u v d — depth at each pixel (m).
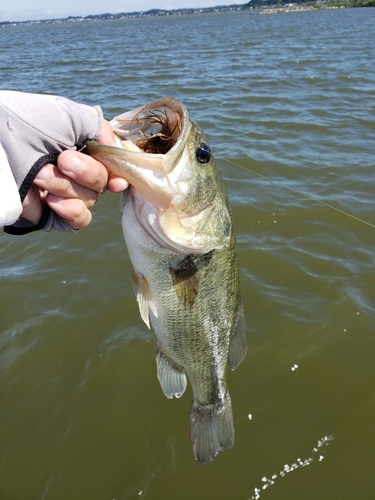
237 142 1.29
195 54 3.58
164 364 0.39
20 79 2.55
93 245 0.80
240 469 0.46
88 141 0.26
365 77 2.16
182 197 0.30
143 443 0.49
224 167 1.11
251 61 2.96
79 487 0.45
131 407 0.52
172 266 0.33
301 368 0.56
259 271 0.73
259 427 0.50
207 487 0.45
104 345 0.59
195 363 0.38
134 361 0.57
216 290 0.36
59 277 0.72
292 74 2.36
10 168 0.23
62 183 0.24
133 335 0.61
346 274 0.71
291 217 0.87
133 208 0.31
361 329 0.61
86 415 0.51
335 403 0.52
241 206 0.91
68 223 0.26
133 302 0.66
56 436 0.49
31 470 0.46
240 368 0.57
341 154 1.18
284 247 0.78
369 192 0.96
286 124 1.45
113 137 0.28
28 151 0.23
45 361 0.57
